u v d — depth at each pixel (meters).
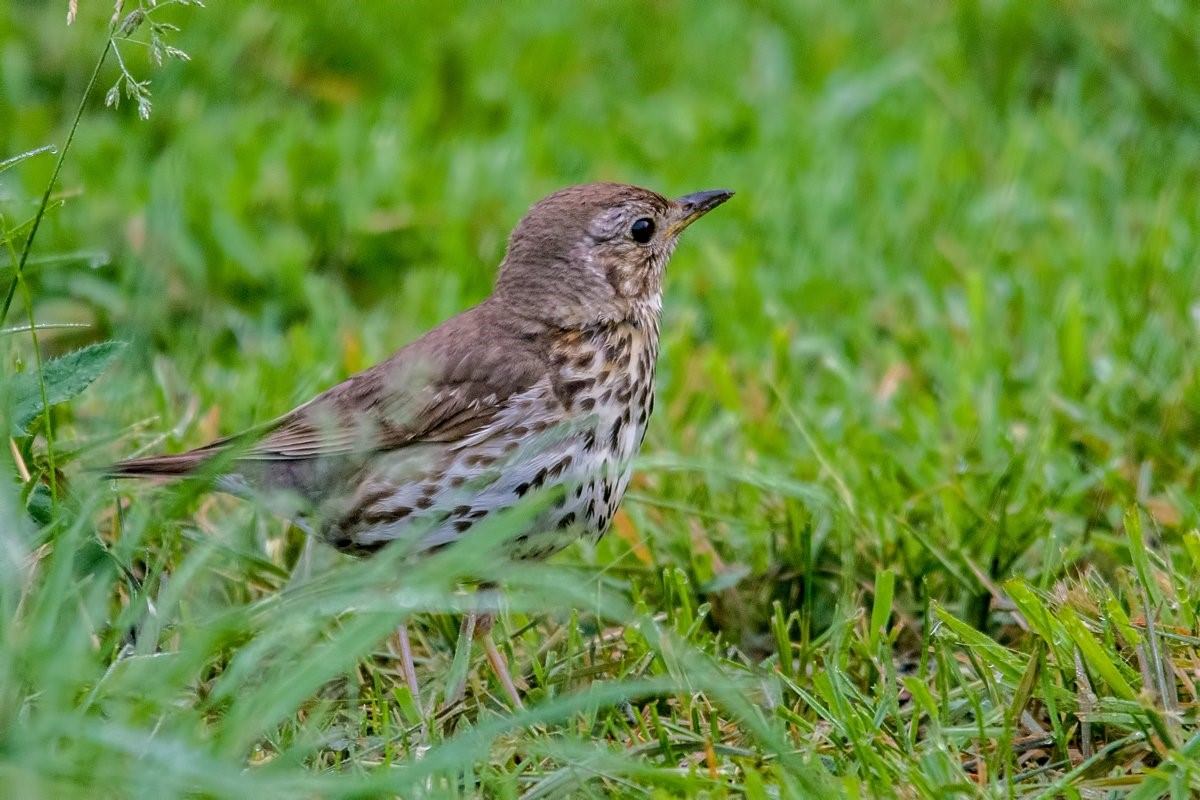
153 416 11.33
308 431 10.10
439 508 9.86
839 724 8.52
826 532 10.93
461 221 15.21
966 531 10.79
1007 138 16.80
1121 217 15.21
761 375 13.15
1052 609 9.40
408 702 9.02
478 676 9.90
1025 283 14.16
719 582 10.52
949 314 14.01
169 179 14.84
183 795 7.64
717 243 15.39
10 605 8.06
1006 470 11.30
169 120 16.52
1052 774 8.30
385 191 15.66
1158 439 12.02
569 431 9.80
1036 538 10.73
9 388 8.97
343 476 10.03
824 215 15.52
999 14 17.80
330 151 16.02
